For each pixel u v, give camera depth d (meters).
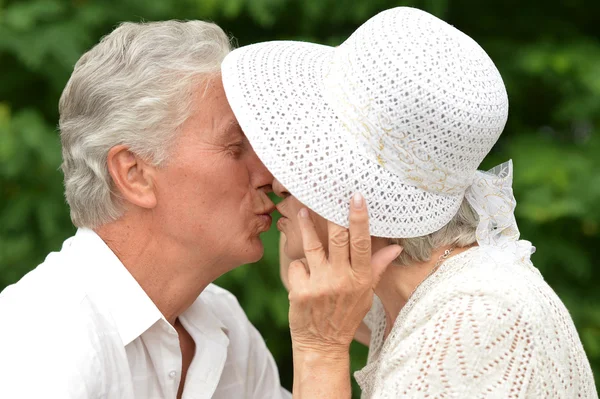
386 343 2.40
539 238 5.06
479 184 2.40
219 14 5.31
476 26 5.60
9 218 4.68
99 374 2.35
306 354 2.40
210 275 2.64
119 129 2.41
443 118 2.14
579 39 5.36
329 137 2.22
